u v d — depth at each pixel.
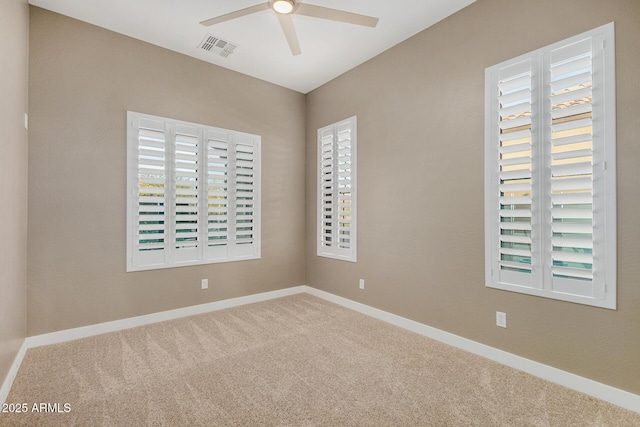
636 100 1.78
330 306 3.75
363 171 3.50
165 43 3.15
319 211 4.11
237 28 2.88
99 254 2.86
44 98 2.60
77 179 2.75
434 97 2.81
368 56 3.39
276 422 1.69
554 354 2.10
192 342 2.70
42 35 2.60
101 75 2.87
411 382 2.09
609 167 1.87
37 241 2.57
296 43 2.58
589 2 1.94
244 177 3.81
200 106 3.47
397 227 3.14
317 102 4.19
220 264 3.62
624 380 1.83
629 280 1.81
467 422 1.70
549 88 2.12
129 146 3.00
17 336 2.24
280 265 4.16
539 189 2.16
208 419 1.71
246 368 2.26
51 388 1.99
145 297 3.12
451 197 2.68
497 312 2.38
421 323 2.91
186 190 3.37
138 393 1.94
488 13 2.43
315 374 2.19
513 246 2.33
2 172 1.84
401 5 2.56
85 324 2.79
